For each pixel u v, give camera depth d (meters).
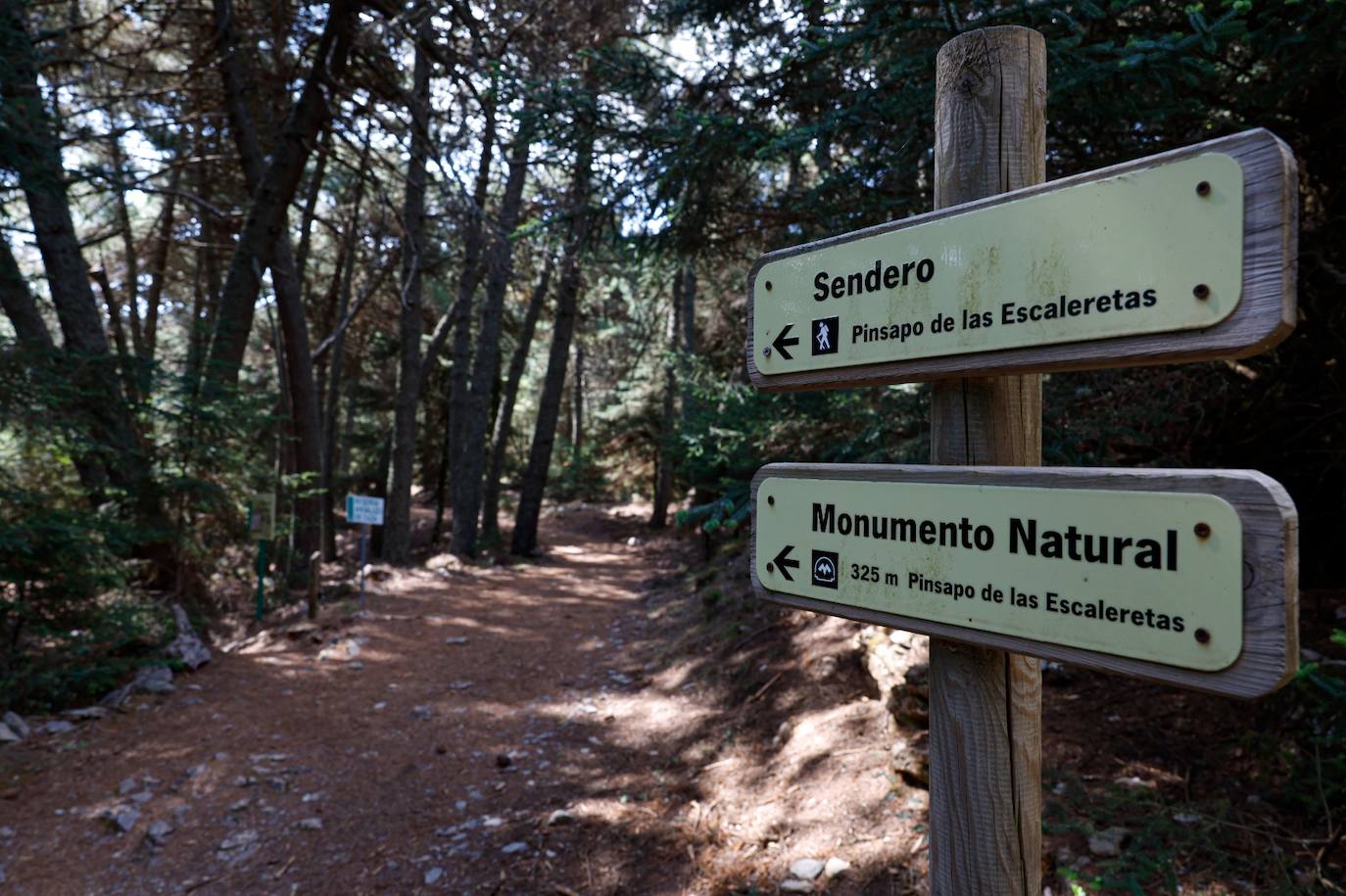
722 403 6.29
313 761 5.18
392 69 10.02
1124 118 2.98
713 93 4.59
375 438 21.55
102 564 6.38
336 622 8.72
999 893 1.39
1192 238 1.09
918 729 4.07
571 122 4.11
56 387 6.58
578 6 8.55
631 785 4.76
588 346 25.52
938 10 2.72
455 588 11.45
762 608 7.27
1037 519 1.23
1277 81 2.73
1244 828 2.69
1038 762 1.44
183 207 13.67
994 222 1.31
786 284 1.66
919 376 1.42
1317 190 3.26
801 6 3.97
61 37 8.02
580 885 3.67
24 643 6.05
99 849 4.08
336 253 17.97
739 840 3.84
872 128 3.24
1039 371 1.29
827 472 1.55
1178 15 2.88
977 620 1.30
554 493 27.50
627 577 13.79
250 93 11.11
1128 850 2.77
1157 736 3.45
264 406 9.68
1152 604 1.11
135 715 5.76
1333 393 3.34
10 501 5.96
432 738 5.64
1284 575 0.98
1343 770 2.61
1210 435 3.83
